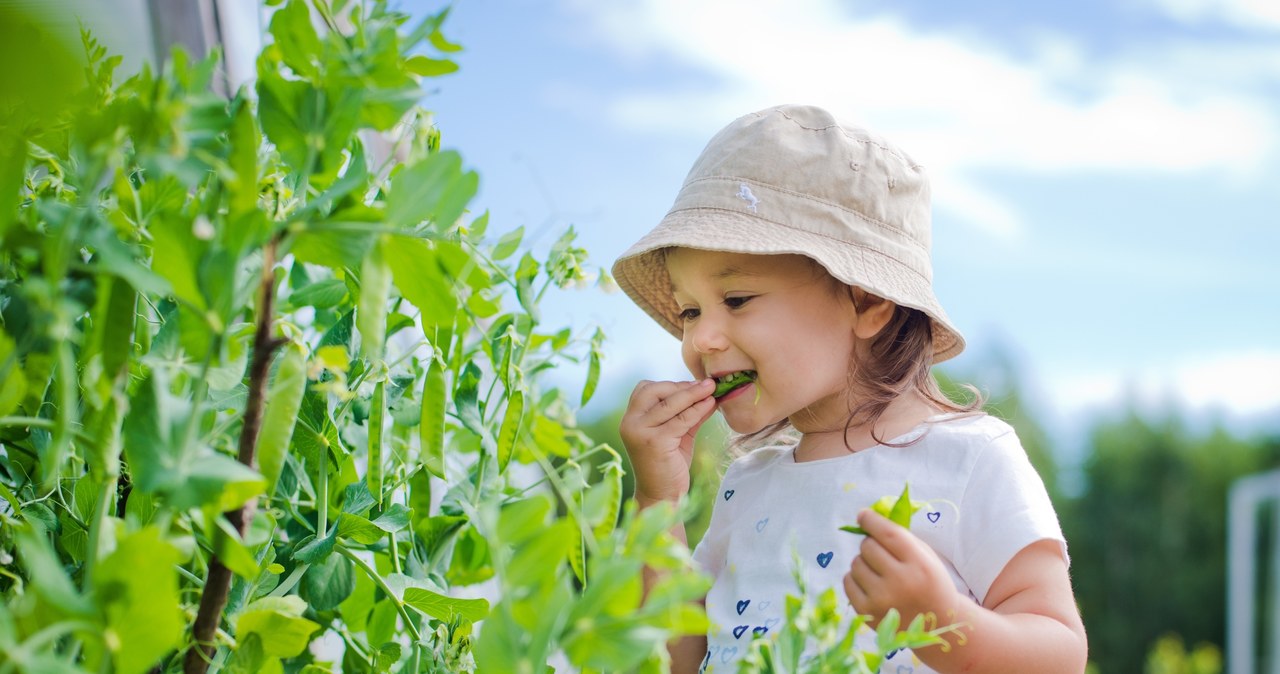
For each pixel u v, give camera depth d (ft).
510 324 4.29
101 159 2.49
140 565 2.28
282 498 3.90
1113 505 54.24
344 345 3.74
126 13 4.75
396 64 2.79
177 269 2.52
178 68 2.59
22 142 2.58
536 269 4.42
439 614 3.83
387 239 2.75
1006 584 4.41
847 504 4.86
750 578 4.97
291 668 3.98
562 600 2.28
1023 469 4.71
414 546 4.25
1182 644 52.24
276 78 2.78
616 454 4.42
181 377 3.02
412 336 5.80
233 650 2.98
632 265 5.84
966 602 3.86
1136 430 54.95
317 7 2.91
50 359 2.98
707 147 5.50
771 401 4.99
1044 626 4.13
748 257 5.00
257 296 2.73
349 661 4.29
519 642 2.33
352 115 2.79
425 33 2.85
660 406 5.15
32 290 2.38
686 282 5.12
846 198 5.08
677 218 5.16
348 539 3.91
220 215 2.84
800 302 5.00
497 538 2.35
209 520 2.59
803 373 4.96
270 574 3.54
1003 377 54.65
